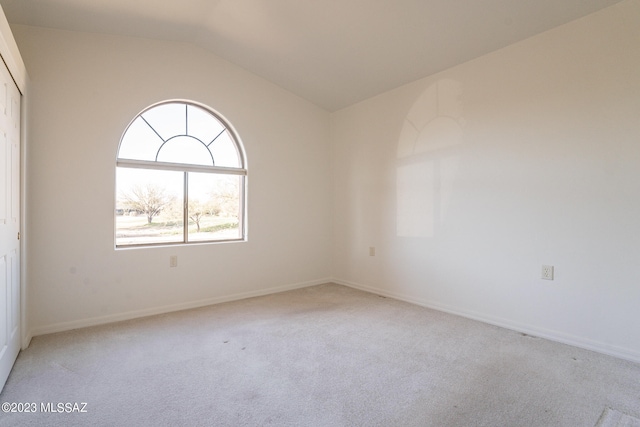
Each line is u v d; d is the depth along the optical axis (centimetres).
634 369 213
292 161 429
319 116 456
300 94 429
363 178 423
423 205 354
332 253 469
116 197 322
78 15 276
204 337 268
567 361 225
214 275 367
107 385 195
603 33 236
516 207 282
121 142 324
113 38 312
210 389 191
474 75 311
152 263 329
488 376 205
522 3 240
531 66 273
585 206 246
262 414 168
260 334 275
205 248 361
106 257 307
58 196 286
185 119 360
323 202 460
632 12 224
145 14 289
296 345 252
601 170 238
